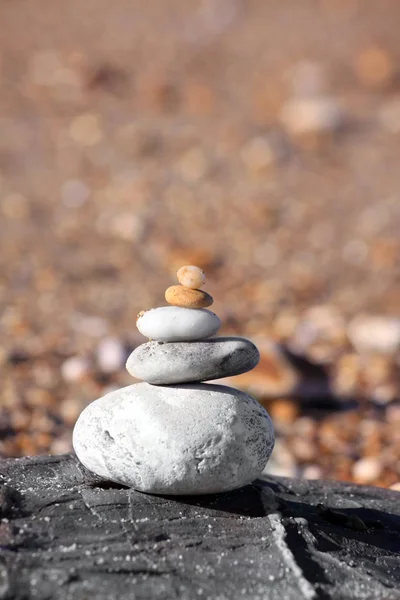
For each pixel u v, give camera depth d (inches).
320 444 376.2
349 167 773.9
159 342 225.3
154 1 1097.4
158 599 177.8
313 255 661.3
